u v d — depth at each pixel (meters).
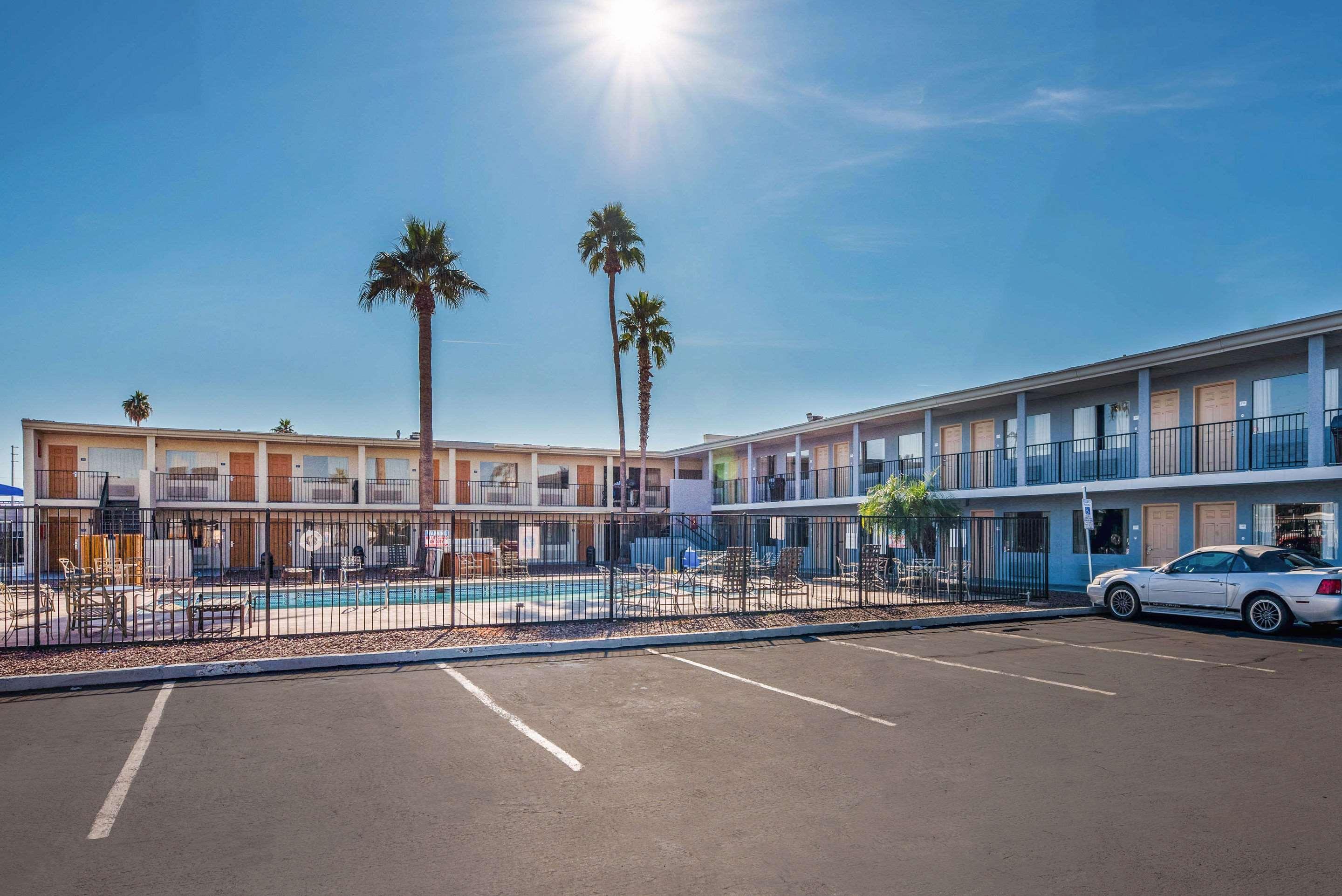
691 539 31.67
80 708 7.36
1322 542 15.98
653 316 33.81
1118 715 7.07
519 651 10.20
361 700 7.62
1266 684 8.41
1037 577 21.25
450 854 4.17
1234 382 17.78
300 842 4.32
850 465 28.00
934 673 8.95
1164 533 19.00
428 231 25.64
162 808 4.83
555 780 5.32
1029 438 22.61
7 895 3.73
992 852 4.18
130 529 26.80
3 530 22.69
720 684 8.35
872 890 3.75
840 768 5.57
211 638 10.78
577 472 36.75
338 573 24.22
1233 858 4.11
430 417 25.30
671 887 3.79
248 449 30.64
